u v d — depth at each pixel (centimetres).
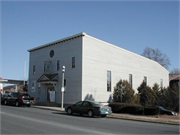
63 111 2183
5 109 2109
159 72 4431
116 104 2378
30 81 3403
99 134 948
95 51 2723
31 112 1902
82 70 2503
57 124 1208
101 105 1734
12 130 980
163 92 2950
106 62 2889
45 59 3130
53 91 2786
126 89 2728
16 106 2644
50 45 3058
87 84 2545
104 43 2894
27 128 1042
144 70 3838
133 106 2345
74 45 2661
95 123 1324
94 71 2669
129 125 1304
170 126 1347
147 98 2219
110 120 1566
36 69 3297
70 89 2608
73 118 1566
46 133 932
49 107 2553
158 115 2159
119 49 3189
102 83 2778
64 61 2769
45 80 2841
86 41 2609
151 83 4038
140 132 1045
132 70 3459
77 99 2495
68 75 2670
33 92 3303
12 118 1408
